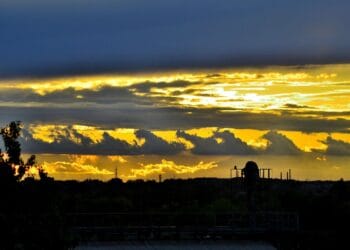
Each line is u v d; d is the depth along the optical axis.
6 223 72.62
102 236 108.31
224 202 139.38
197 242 111.75
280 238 114.06
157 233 110.56
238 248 111.94
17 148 76.31
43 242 74.38
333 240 114.88
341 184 144.12
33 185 75.94
